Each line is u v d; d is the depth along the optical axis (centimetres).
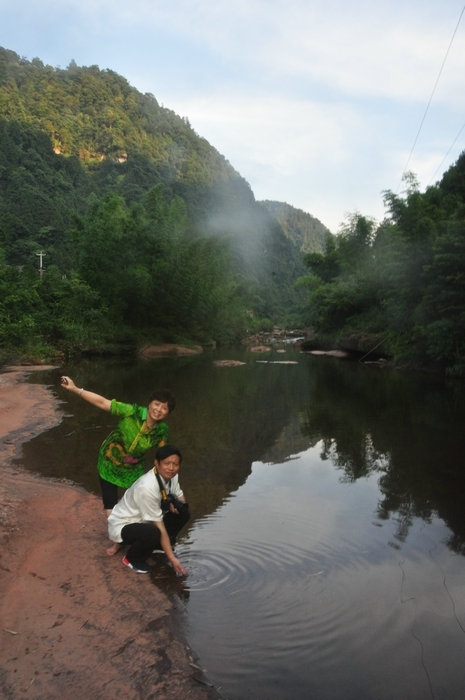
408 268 1838
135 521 359
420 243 1798
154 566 364
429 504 500
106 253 2794
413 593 330
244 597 323
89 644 268
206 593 328
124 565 360
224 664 259
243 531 430
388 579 348
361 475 596
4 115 12975
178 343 3086
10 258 6912
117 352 2597
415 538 418
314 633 286
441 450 714
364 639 281
